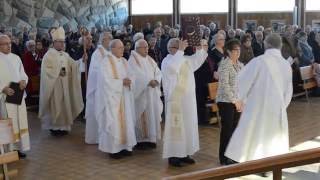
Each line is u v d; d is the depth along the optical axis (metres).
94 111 7.18
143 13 18.58
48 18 15.92
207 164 6.07
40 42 10.59
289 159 2.17
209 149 6.77
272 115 5.04
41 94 7.84
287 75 5.11
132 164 6.15
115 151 6.40
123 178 5.59
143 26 18.59
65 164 6.21
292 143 6.95
